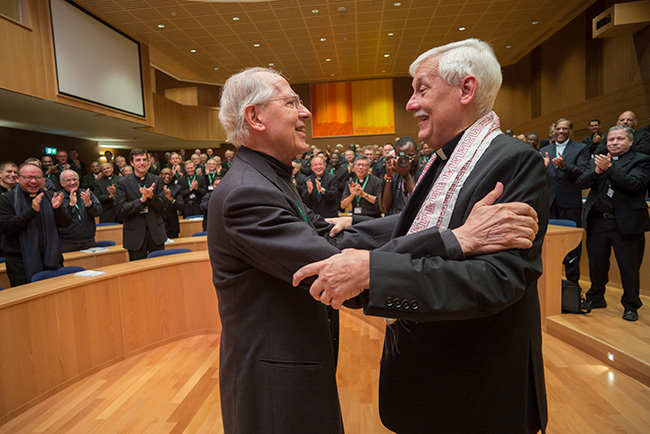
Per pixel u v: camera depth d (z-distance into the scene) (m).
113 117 8.59
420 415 1.05
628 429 1.96
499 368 0.96
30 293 2.45
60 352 2.59
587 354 2.79
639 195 3.02
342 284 0.77
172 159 7.59
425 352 1.04
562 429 1.97
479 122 0.99
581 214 4.16
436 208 0.96
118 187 4.18
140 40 9.66
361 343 3.22
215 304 3.55
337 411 1.01
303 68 12.76
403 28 9.76
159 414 2.28
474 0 8.43
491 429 0.96
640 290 3.86
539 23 9.81
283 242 0.84
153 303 3.25
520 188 0.85
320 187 5.58
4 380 2.27
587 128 9.21
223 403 1.05
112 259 4.55
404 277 0.75
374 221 1.34
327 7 8.48
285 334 0.95
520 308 0.97
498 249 0.80
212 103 14.88
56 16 6.81
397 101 14.15
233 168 1.02
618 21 6.76
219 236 0.98
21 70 6.07
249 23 9.08
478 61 0.97
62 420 2.25
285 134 1.04
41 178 3.59
